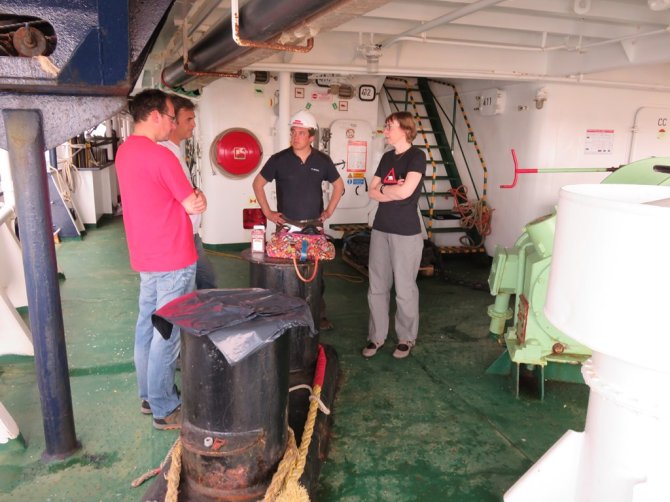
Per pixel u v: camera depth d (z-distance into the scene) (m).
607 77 5.28
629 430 1.30
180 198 2.42
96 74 1.97
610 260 1.17
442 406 3.05
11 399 3.01
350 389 3.22
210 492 1.87
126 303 4.67
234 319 1.76
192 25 3.73
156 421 2.70
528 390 3.27
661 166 2.87
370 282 3.67
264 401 1.84
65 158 7.77
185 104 3.12
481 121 6.55
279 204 3.66
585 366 1.41
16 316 3.49
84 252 6.65
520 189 5.90
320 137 6.63
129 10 2.07
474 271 6.16
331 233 6.97
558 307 1.34
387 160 3.52
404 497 2.27
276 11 1.75
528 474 1.70
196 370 1.80
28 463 2.44
